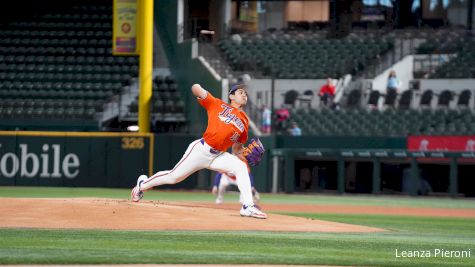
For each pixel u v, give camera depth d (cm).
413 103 9238
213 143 3497
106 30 10531
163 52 10219
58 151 8681
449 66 9512
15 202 3409
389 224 4459
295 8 11750
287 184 8394
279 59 9756
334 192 8469
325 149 8281
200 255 2336
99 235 2828
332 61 9719
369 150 8150
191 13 10612
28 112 9538
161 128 9606
